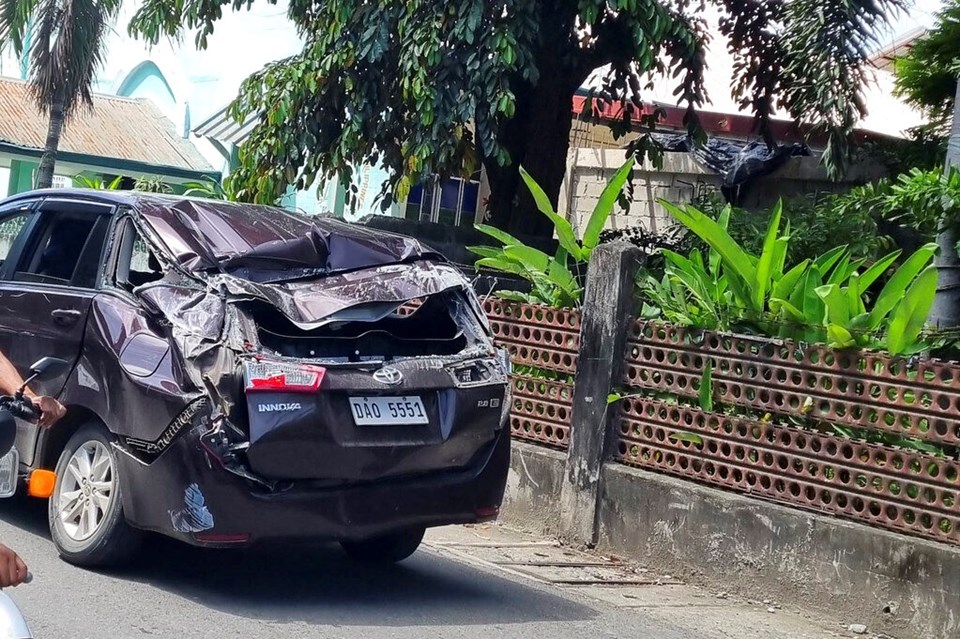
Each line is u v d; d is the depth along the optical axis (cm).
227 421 516
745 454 688
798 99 1241
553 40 1295
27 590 527
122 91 2884
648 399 738
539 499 785
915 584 602
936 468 609
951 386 604
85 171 2605
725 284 733
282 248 584
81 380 573
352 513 541
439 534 757
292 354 555
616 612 611
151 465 533
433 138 1080
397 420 545
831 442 650
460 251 1232
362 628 528
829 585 634
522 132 1354
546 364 800
